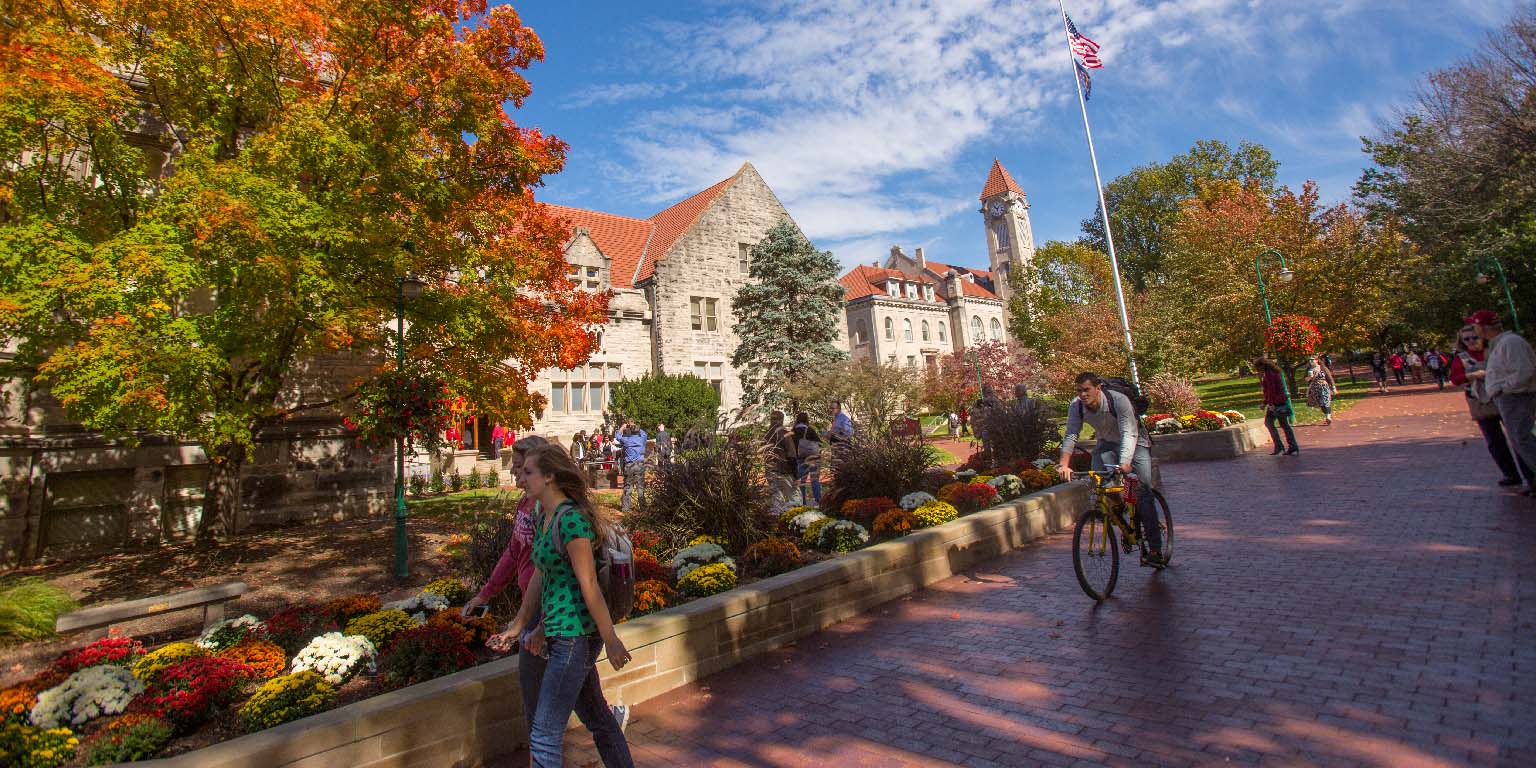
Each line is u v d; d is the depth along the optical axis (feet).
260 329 30.25
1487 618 14.84
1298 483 34.35
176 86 32.48
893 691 14.99
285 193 27.78
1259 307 102.53
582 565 10.05
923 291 209.56
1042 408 45.57
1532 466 22.72
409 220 35.91
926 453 35.63
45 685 14.39
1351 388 111.14
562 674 10.00
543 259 43.50
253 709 13.21
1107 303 100.94
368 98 32.27
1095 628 17.51
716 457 29.25
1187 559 23.12
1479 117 91.45
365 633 17.60
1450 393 78.18
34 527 35.37
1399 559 19.86
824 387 81.61
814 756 12.37
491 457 88.84
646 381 93.45
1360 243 98.94
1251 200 117.08
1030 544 29.50
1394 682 12.49
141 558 34.63
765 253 101.81
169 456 41.19
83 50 27.61
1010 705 13.55
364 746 11.93
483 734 13.52
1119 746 11.43
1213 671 13.93
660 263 113.70
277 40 33.45
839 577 21.08
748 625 18.42
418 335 36.88
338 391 49.60
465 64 34.19
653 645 16.24
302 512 46.93
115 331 24.94
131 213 32.14
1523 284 95.20
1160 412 61.98
